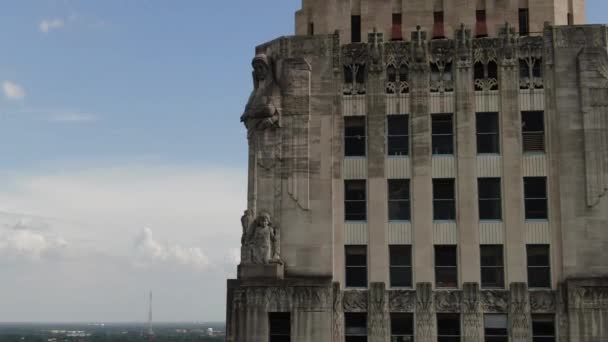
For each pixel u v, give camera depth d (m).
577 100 47.78
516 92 48.56
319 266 47.94
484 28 51.25
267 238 48.28
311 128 49.59
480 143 48.78
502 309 46.47
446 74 49.56
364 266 48.28
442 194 48.62
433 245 47.91
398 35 51.88
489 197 48.16
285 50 50.72
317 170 49.12
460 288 47.16
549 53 48.62
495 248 47.59
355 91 50.00
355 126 49.91
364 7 52.56
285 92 50.09
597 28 48.34
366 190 48.97
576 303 45.28
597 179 46.59
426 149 48.69
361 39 52.22
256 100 50.28
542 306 46.19
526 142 48.28
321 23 52.81
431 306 46.97
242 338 47.53
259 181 49.50
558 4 51.47
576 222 46.41
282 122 49.84
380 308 47.16
